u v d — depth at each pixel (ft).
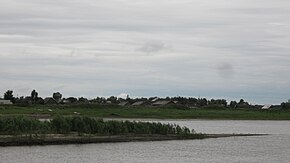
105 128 343.87
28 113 551.59
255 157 280.51
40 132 317.83
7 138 294.05
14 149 276.41
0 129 306.35
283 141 383.65
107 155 269.85
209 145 336.49
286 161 266.36
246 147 331.36
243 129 555.69
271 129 567.18
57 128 329.11
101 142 324.80
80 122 337.11
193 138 380.58
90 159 254.68
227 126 626.64
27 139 296.71
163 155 277.85
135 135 352.28
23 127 313.94
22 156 253.85
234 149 317.42
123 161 252.42
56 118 332.39
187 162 255.29
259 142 371.15
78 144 310.24
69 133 328.70
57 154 265.13
